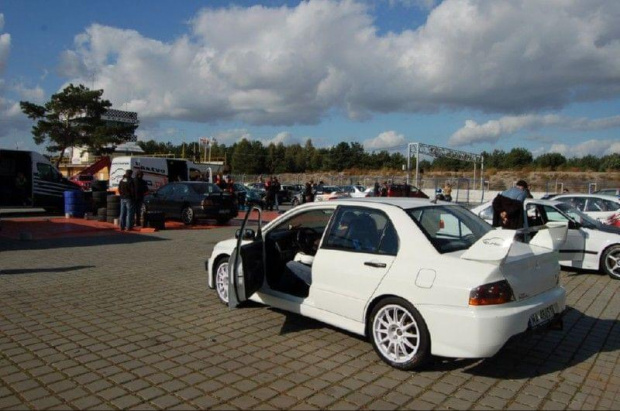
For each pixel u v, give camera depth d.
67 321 5.92
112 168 23.11
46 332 5.51
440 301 4.24
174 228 16.67
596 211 13.11
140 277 8.45
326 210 5.52
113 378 4.31
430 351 4.33
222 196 17.73
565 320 6.25
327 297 5.11
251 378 4.35
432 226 4.80
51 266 9.35
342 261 5.00
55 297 7.04
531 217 9.52
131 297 7.08
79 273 8.73
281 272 5.94
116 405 3.82
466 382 4.32
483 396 4.06
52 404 3.82
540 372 4.57
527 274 4.45
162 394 4.02
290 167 102.69
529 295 4.43
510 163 73.31
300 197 33.00
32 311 6.32
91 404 3.83
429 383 4.29
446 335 4.18
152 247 12.03
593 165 65.75
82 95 48.91
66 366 4.57
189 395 4.00
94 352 4.93
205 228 16.80
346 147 96.69
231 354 4.91
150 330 5.62
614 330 5.86
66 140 48.91
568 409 3.87
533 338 5.50
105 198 20.22
